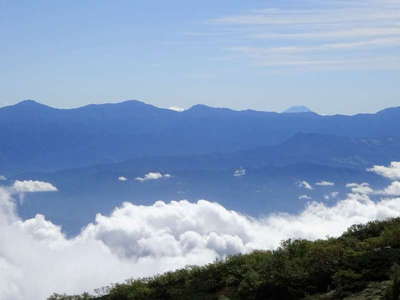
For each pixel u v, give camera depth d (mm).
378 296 11297
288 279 13406
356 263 13328
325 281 13266
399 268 12070
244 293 13625
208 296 14109
